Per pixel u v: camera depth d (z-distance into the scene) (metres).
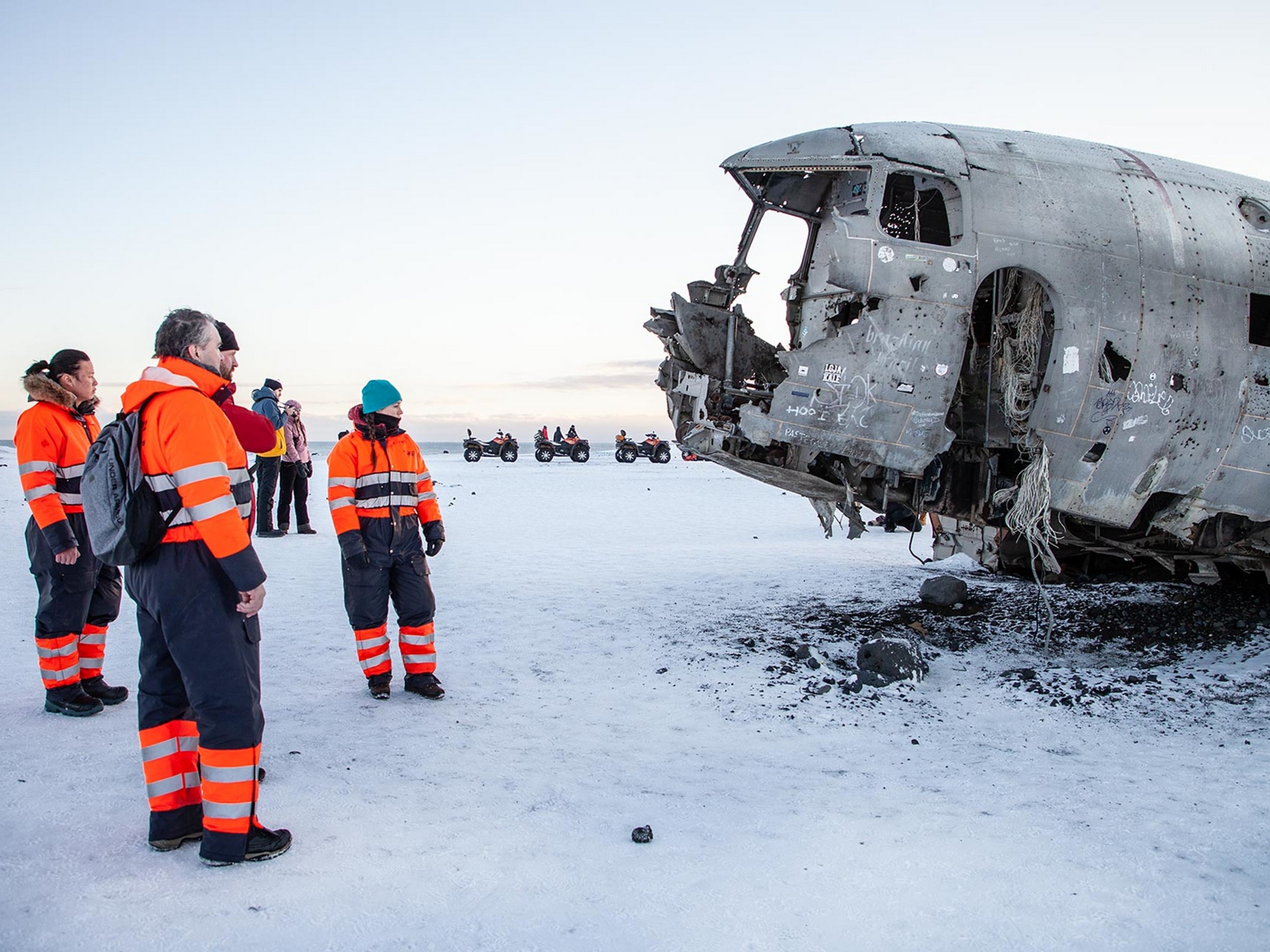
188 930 2.47
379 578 4.82
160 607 2.83
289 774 3.69
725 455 6.06
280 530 12.17
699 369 6.55
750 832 3.22
